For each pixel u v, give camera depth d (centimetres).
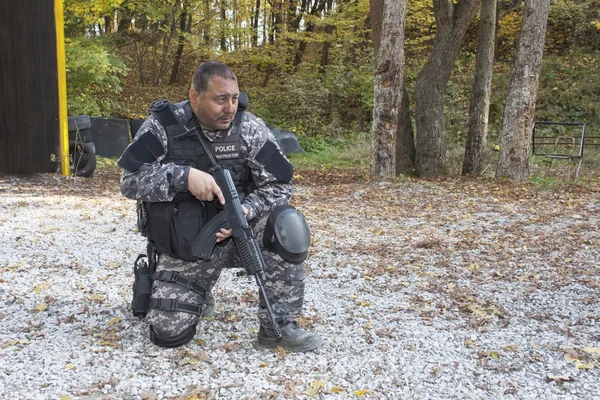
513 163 1095
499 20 2203
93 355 306
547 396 274
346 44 2173
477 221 719
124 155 284
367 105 1972
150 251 310
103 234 614
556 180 1089
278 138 1695
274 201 300
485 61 1216
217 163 295
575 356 315
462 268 498
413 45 2227
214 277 315
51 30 1034
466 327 361
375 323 364
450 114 1888
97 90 1789
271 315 295
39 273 462
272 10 2167
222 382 279
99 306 385
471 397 272
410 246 580
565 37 2330
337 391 273
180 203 288
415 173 1224
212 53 2177
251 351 316
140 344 320
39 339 329
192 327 313
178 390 271
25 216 702
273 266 305
